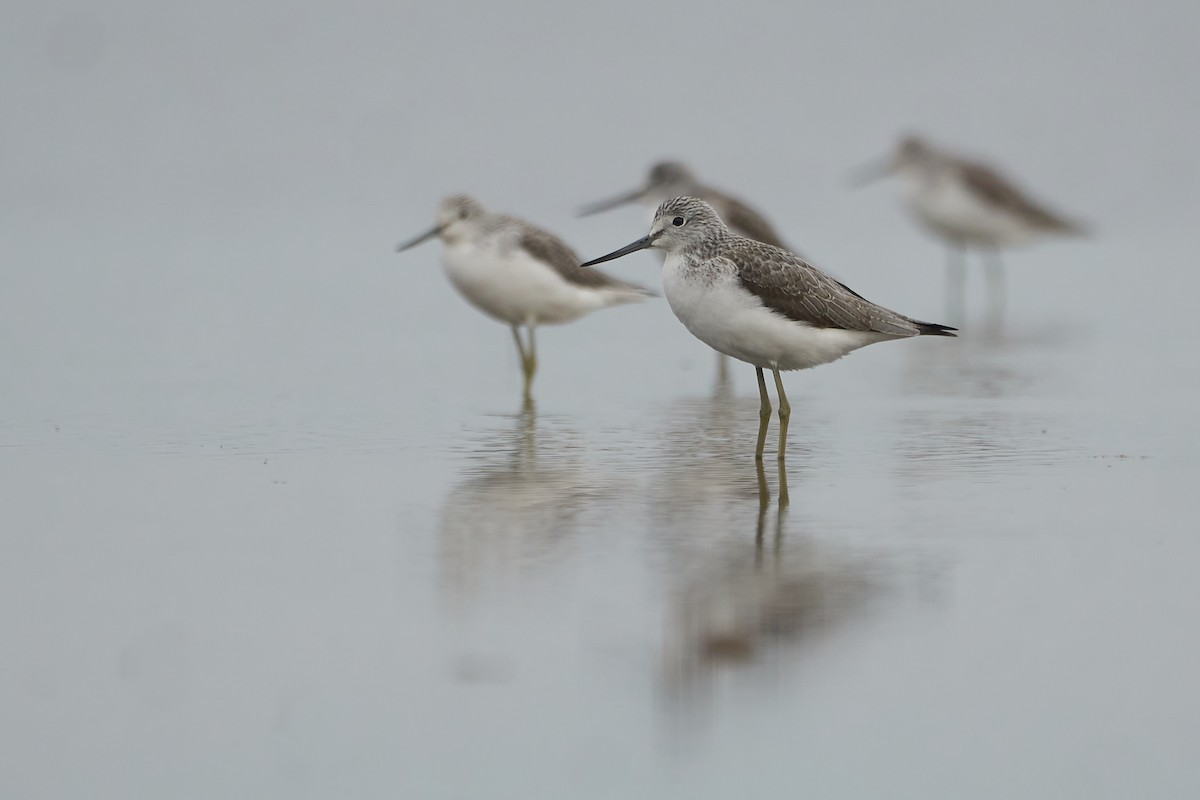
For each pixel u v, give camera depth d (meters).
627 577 10.77
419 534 11.79
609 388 18.19
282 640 9.69
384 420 16.17
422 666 9.34
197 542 11.56
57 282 24.14
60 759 8.30
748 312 13.72
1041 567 10.94
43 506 12.52
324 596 10.41
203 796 7.98
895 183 32.91
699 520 12.15
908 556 11.19
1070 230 25.73
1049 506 12.45
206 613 10.09
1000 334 21.53
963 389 17.75
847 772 8.22
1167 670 9.23
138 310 22.25
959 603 10.26
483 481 13.48
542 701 8.94
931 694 8.99
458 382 18.42
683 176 22.58
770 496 12.90
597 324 22.45
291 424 15.88
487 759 8.35
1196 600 10.27
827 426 15.81
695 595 10.40
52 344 19.84
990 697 8.96
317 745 8.46
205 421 15.91
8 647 9.56
